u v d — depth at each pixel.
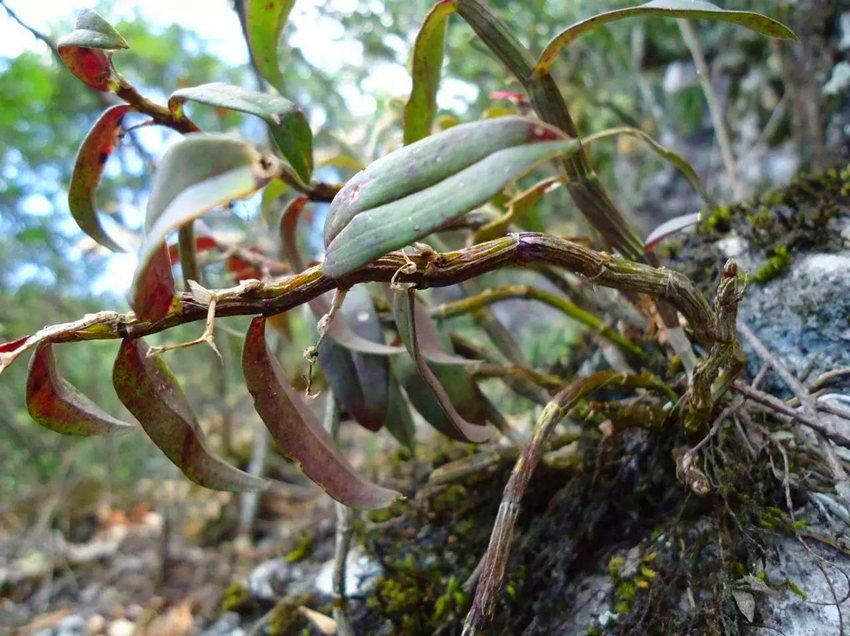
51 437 0.60
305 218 0.42
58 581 0.43
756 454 0.21
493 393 0.51
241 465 0.53
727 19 0.15
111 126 0.18
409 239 0.12
